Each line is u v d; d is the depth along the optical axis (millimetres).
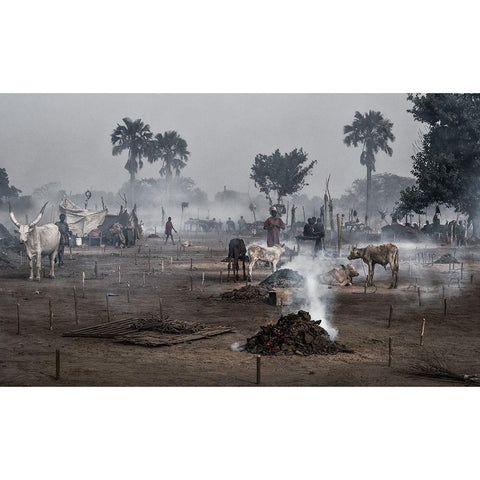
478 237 51188
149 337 13156
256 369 10750
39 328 14578
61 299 19375
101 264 32344
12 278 25156
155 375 10500
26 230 23812
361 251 22875
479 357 11977
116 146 81500
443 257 33375
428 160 53250
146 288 22281
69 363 11305
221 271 27188
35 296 19984
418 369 11008
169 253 41812
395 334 14133
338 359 11703
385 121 74000
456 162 51312
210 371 10766
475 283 24188
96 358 11680
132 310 17297
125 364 11234
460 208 54031
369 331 14438
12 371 10742
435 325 15266
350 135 75500
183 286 22906
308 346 12242
